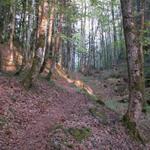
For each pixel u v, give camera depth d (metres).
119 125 15.52
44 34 20.05
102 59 65.50
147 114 21.84
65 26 38.28
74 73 42.56
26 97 17.39
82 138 12.85
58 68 33.81
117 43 39.22
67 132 12.88
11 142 11.67
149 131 18.14
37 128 13.47
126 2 15.70
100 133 13.94
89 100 22.53
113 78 40.38
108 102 25.30
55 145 11.72
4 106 14.73
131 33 15.65
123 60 50.56
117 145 13.65
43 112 16.05
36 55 19.75
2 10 31.94
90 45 59.03
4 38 29.55
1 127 12.64
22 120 14.10
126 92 31.52
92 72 49.72
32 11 28.12
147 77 32.50
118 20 50.62
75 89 26.53
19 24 34.62
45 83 22.86
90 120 15.31
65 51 48.16
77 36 36.06
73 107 18.38
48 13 22.42
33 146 11.57
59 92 22.12
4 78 19.50
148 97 27.45
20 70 22.17
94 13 31.05
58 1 24.17
